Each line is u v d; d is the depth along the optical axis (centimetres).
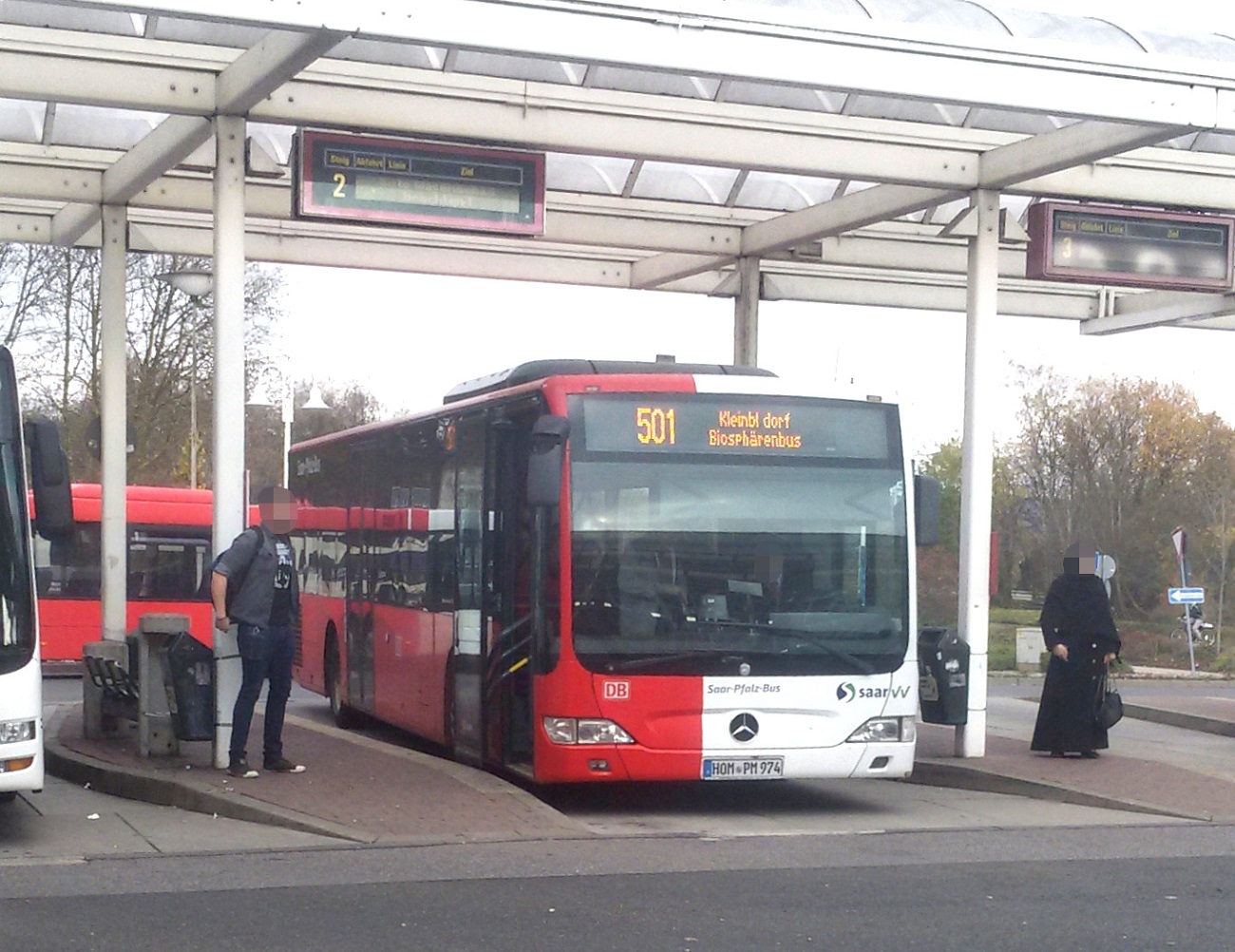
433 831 1040
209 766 1276
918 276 2059
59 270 3709
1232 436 4278
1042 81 1207
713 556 1169
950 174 1468
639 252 1941
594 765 1135
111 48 1245
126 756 1342
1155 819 1198
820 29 1149
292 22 1027
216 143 1277
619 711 1137
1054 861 992
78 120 1486
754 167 1438
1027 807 1270
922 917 809
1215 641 3803
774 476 1194
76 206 1652
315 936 749
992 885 902
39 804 1191
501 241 1867
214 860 952
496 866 942
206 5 1010
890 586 1204
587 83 1388
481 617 1318
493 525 1298
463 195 1370
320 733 1511
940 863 979
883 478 1219
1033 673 3344
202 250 1764
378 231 1794
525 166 1388
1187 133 1275
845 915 812
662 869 939
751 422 1199
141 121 1500
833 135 1445
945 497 4209
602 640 1140
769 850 1021
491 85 1356
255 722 1603
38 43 1230
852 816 1213
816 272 2014
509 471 1269
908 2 1354
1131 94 1226
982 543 1460
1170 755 1675
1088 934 775
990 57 1189
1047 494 4350
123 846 1002
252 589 1201
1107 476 4194
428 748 1702
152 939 740
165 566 2780
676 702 1144
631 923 784
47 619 2712
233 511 1255
